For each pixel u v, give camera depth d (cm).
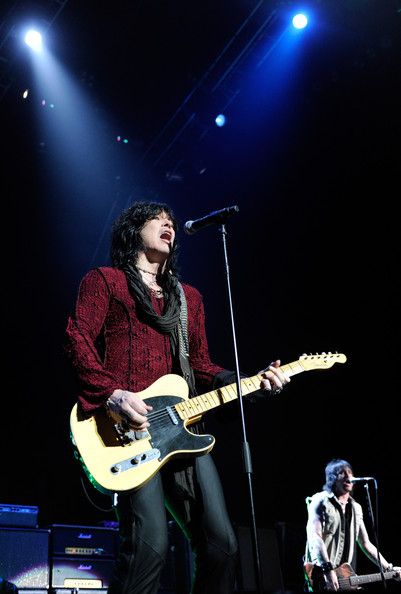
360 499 815
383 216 796
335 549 571
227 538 246
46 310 871
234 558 248
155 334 272
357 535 582
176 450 249
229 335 927
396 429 802
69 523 823
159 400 260
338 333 862
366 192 804
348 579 548
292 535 710
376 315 823
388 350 812
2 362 837
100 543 577
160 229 298
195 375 298
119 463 240
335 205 838
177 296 288
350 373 855
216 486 256
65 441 853
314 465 885
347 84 754
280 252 897
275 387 292
